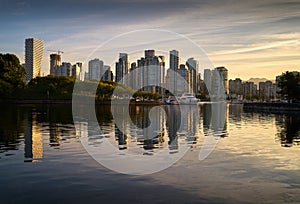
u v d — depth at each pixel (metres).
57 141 17.53
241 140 19.23
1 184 9.24
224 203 7.92
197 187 9.17
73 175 10.30
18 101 82.62
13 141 17.31
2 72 83.19
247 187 9.25
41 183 9.37
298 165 12.18
